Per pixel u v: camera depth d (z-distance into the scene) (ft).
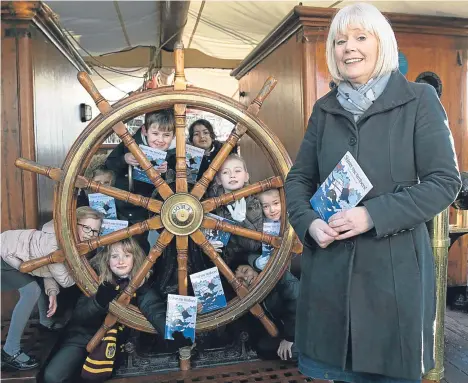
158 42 13.85
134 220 6.88
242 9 10.16
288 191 4.34
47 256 5.91
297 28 8.61
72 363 5.96
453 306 9.18
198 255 6.66
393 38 3.79
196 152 6.85
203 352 6.58
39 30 7.80
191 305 6.05
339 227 3.55
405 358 3.53
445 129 3.60
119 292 6.10
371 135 3.71
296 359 6.51
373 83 3.78
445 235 5.49
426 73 9.00
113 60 15.84
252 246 6.91
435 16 8.79
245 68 12.93
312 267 4.00
